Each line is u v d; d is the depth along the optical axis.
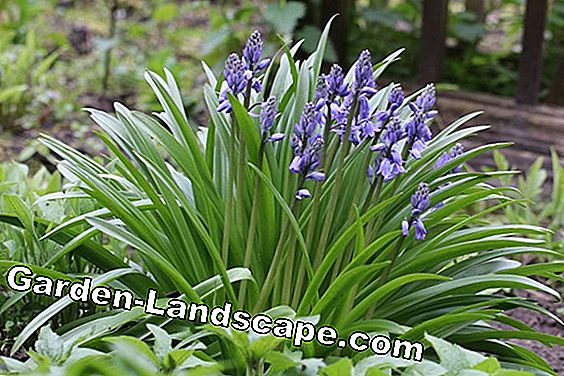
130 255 3.43
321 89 2.44
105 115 2.82
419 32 6.87
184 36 8.56
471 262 2.77
